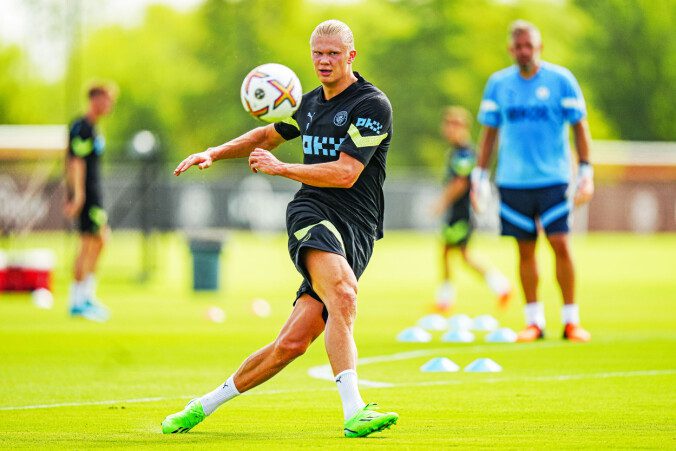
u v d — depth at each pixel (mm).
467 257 58812
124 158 153375
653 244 154000
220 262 72438
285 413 25688
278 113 23391
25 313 56906
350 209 22766
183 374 33750
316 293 22094
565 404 26891
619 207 182375
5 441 22031
